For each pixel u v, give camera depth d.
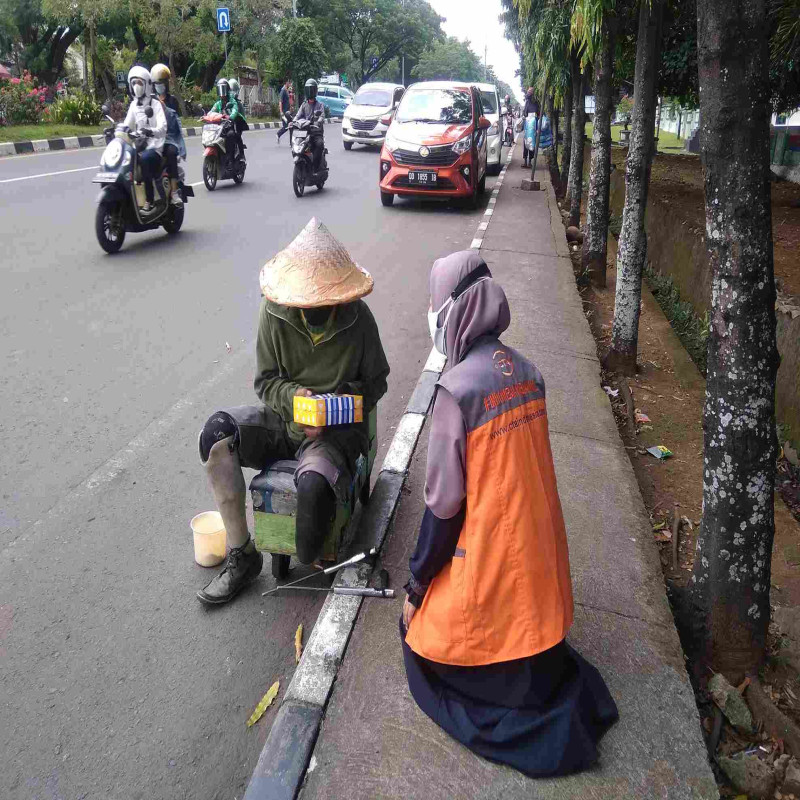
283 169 15.62
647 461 4.43
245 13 29.42
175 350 5.43
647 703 2.32
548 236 9.86
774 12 6.38
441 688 2.22
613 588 2.88
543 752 2.03
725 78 2.15
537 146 15.08
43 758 2.28
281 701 2.46
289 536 2.83
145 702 2.49
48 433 4.16
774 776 2.27
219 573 3.12
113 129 8.30
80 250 8.16
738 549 2.48
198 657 2.69
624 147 21.77
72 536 3.32
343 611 2.70
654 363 5.94
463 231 10.20
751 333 2.31
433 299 2.15
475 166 11.83
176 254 8.17
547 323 6.28
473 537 1.99
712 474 2.49
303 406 2.68
